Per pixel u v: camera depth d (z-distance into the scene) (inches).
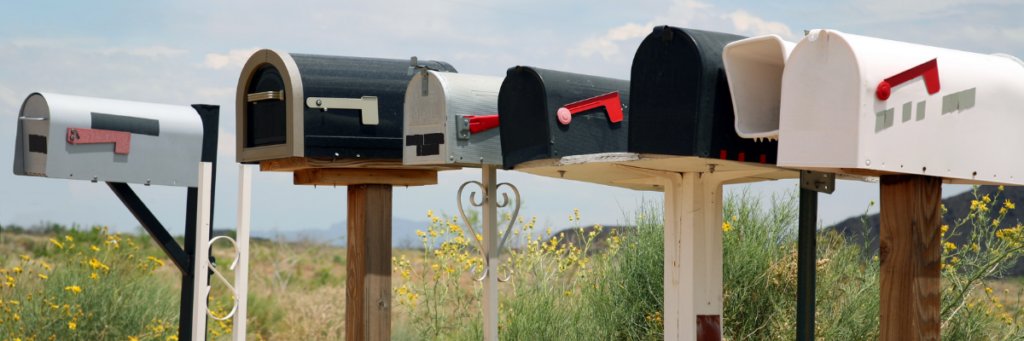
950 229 394.6
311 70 128.5
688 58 90.4
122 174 147.9
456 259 192.7
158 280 234.4
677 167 106.3
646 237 180.4
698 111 89.0
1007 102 86.6
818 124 76.0
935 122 78.7
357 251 137.9
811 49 76.8
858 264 165.9
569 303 178.2
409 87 124.6
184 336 156.1
